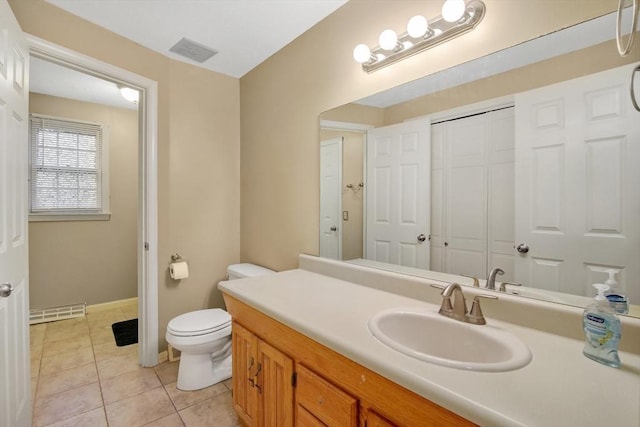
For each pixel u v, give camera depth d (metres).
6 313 1.22
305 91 1.94
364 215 1.62
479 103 1.17
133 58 1.99
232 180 2.59
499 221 1.14
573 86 0.95
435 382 0.66
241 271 2.21
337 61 1.72
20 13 1.50
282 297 1.32
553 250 1.01
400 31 1.40
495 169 1.14
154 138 2.11
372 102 1.55
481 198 1.19
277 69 2.16
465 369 0.71
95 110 3.23
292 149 2.05
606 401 0.60
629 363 0.76
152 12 1.71
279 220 2.18
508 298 1.03
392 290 1.40
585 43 0.93
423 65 1.33
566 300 0.98
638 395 0.62
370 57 1.45
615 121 0.88
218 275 2.50
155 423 1.59
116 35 1.90
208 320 1.92
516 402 0.60
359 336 0.91
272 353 1.23
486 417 0.57
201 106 2.38
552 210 1.01
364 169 1.61
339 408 0.91
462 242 1.25
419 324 1.08
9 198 1.24
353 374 0.87
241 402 1.47
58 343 2.49
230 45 2.07
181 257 2.29
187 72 2.30
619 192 0.88
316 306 1.20
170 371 2.08
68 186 3.10
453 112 1.25
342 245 1.74
